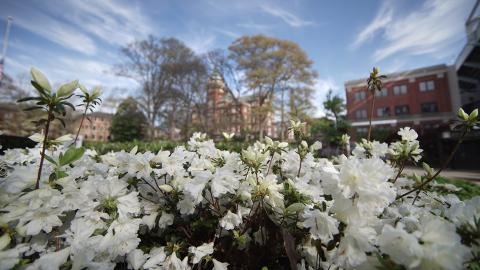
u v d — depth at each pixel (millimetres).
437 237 655
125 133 26688
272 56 20750
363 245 745
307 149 1561
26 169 813
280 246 1067
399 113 25031
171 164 1095
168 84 24344
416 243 619
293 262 837
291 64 21234
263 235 1109
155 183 1127
